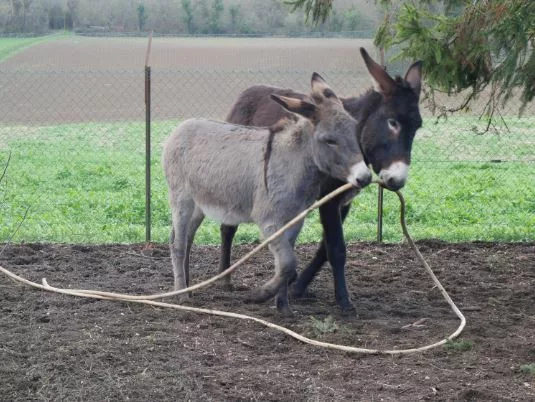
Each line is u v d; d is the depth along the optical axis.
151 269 6.90
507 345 5.52
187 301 6.12
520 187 10.10
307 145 5.61
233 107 6.55
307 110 5.52
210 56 18.97
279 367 5.20
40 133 13.91
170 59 18.84
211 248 7.52
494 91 6.68
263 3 20.47
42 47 19.80
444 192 9.77
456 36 6.50
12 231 7.86
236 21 20.70
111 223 8.42
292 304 6.21
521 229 8.18
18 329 5.56
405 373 5.16
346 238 7.95
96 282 6.52
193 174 5.95
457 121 14.60
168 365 5.16
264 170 5.68
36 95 17.36
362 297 6.40
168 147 6.10
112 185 10.20
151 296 5.98
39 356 5.22
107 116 15.41
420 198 9.52
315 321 5.70
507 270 7.04
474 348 5.48
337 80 14.87
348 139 5.46
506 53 6.36
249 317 5.79
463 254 7.45
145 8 21.59
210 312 5.86
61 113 15.77
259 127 5.92
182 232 6.11
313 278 6.41
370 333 5.69
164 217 8.69
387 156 5.78
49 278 6.57
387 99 5.79
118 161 11.84
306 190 5.66
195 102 16.16
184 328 5.66
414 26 6.57
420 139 13.21
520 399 4.89
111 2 21.64
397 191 5.87
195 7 20.97
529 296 6.45
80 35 21.03
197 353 5.32
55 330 5.57
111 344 5.38
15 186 9.93
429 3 7.02
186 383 4.99
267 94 6.41
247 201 5.80
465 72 6.74
